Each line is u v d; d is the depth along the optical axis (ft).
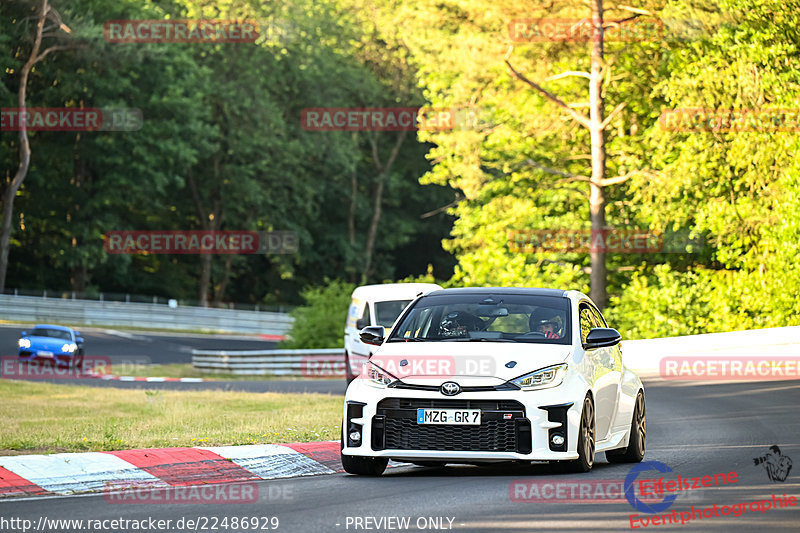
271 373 472.44
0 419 228.22
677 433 194.70
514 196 576.61
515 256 558.97
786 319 465.47
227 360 483.92
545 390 127.13
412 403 127.44
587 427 130.82
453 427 126.21
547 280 557.33
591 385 133.08
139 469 134.41
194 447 151.64
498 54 511.40
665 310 501.56
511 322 141.28
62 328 453.99
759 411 235.61
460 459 127.24
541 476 129.90
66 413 245.45
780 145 453.17
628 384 150.82
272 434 177.17
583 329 139.44
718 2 461.78
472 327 138.82
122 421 213.87
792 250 456.45
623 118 549.13
